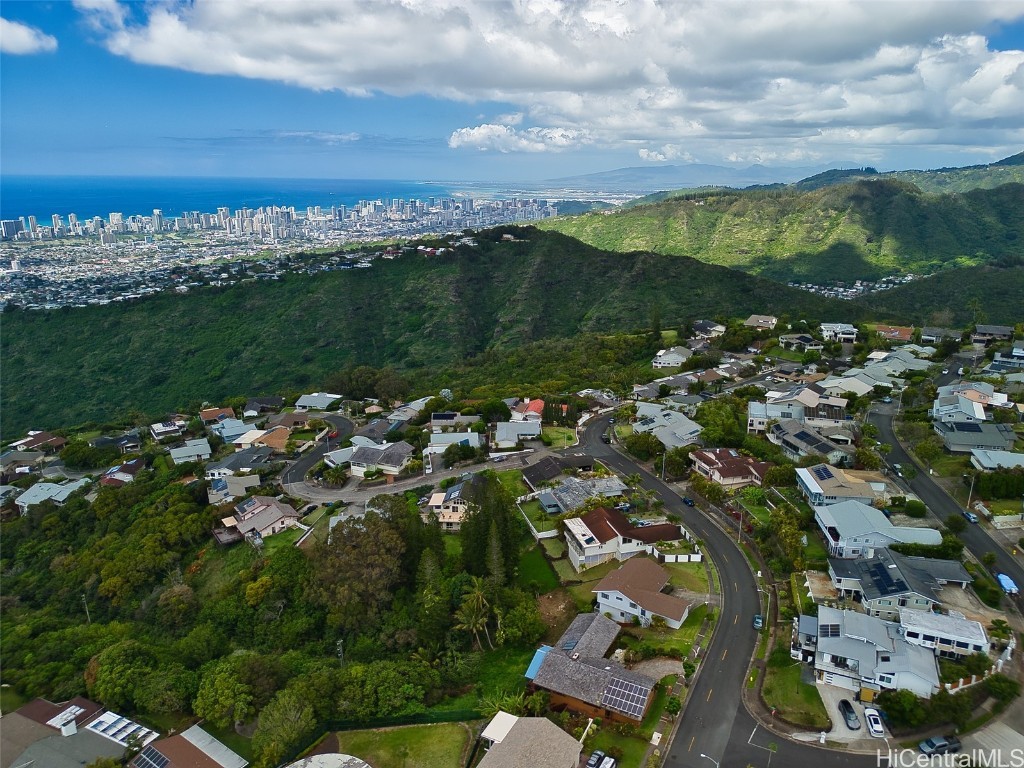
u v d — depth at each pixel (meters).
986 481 88.31
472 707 64.88
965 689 59.09
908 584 67.88
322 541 89.06
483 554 83.19
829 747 55.38
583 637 68.75
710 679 63.69
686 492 102.38
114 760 61.41
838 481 90.81
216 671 70.00
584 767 54.28
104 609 96.12
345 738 62.19
